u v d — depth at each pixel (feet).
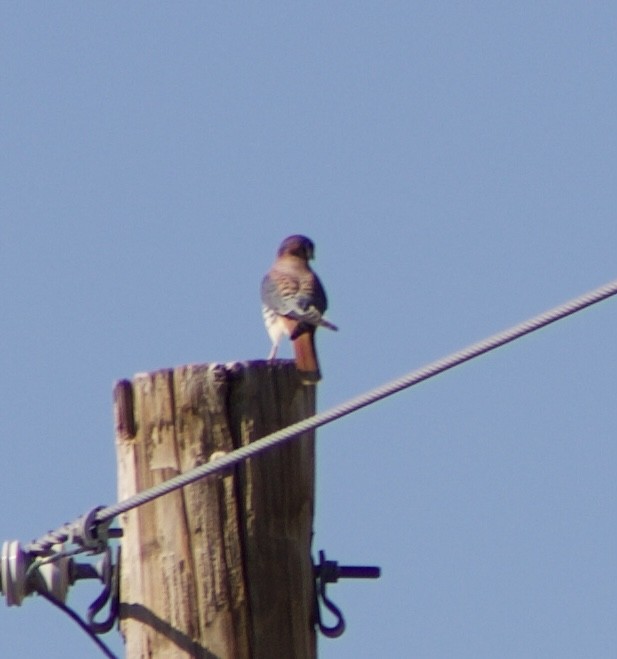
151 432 46.39
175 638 45.65
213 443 46.16
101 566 46.78
